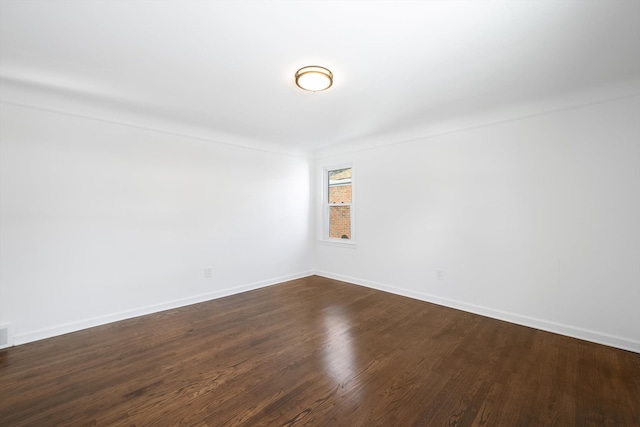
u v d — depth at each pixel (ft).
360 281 14.30
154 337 8.41
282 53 6.33
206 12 4.99
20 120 8.06
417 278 12.03
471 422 5.03
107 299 9.53
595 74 7.21
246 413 5.25
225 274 12.71
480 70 7.04
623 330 7.66
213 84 7.89
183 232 11.40
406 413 5.25
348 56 6.43
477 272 10.30
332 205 16.11
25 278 8.12
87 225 9.17
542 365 6.84
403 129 12.14
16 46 6.06
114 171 9.70
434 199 11.44
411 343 8.00
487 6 4.82
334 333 8.68
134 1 4.70
